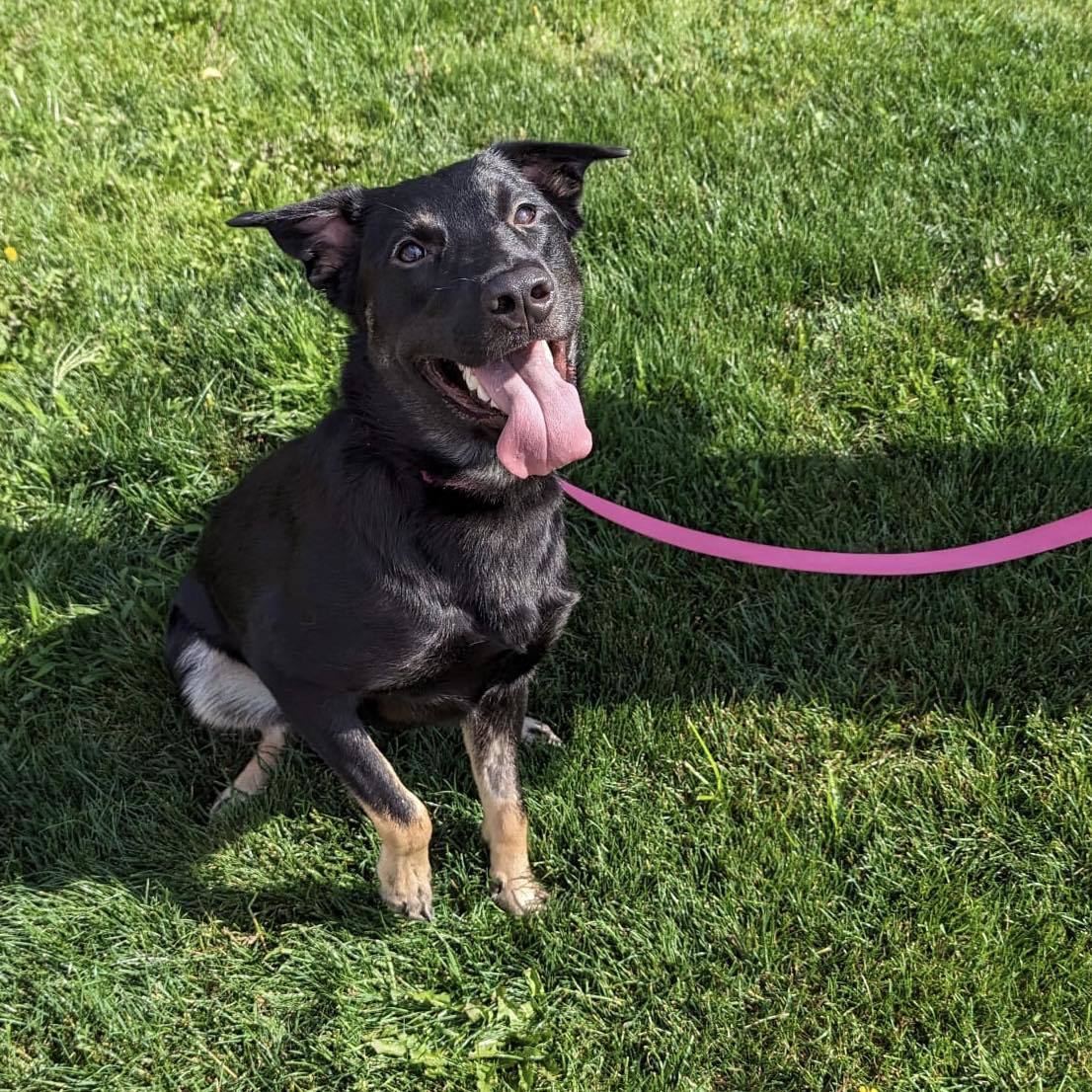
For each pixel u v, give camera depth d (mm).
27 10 1964
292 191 1510
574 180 1039
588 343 1296
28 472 1268
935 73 1632
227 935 1034
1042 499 1213
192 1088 964
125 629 1177
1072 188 1449
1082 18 1818
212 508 1228
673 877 1032
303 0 1896
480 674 997
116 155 1602
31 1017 987
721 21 1851
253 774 1108
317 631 966
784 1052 961
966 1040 954
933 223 1438
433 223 938
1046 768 1066
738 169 1500
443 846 1077
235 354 1335
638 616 1170
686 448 1260
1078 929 997
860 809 1059
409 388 947
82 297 1396
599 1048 975
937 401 1269
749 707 1120
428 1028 983
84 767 1106
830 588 1167
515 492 966
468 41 1835
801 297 1388
